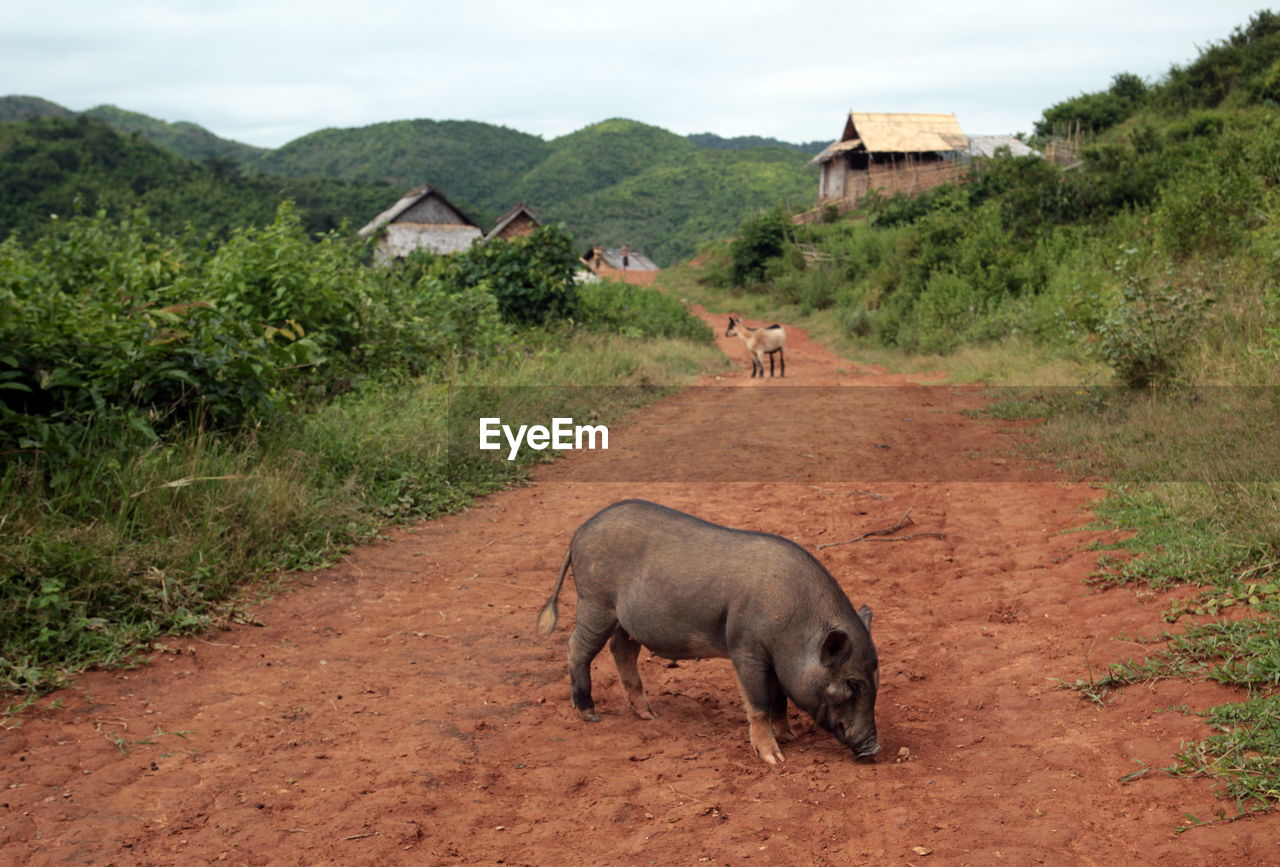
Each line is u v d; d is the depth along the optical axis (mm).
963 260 25516
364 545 7941
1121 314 11719
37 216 48188
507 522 8844
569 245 19484
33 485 6613
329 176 153375
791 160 124625
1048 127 44500
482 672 5578
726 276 47250
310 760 4410
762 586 4309
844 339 28938
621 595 4723
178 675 5395
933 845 3469
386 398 11094
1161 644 5012
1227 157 19453
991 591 6496
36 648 5395
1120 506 7691
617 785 4141
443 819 3883
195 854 3607
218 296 10820
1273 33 36125
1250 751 3789
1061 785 3855
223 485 7398
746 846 3529
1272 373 9625
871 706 4176
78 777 4195
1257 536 5871
